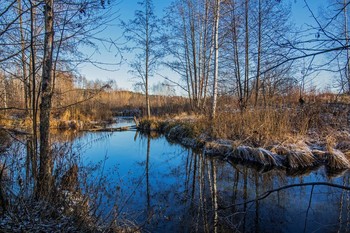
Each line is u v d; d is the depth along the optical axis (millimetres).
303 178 6059
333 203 4582
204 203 4578
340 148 7500
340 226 3746
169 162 7750
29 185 3295
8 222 2668
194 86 16359
